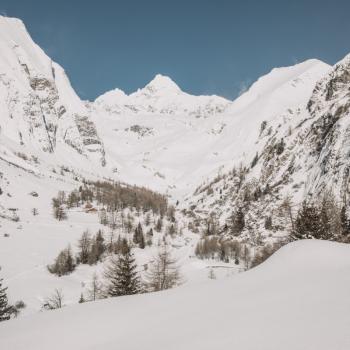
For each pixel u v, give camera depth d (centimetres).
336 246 2247
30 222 17575
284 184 17550
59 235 16300
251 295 1706
